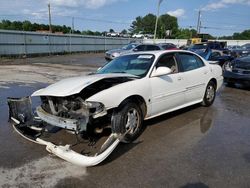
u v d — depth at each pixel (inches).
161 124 205.3
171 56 213.5
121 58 215.8
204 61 252.4
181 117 224.4
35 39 1058.1
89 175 130.3
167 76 198.5
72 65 691.4
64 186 120.8
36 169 135.5
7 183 122.6
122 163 142.6
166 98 197.5
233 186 121.5
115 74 180.9
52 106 156.6
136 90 169.9
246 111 249.0
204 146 165.5
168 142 171.0
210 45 624.7
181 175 130.7
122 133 159.0
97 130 161.6
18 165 139.6
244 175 131.0
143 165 140.5
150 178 128.0
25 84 389.1
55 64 716.7
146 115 183.5
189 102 230.4
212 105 270.4
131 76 180.9
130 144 167.2
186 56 230.1
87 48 1400.1
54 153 141.0
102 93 151.3
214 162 144.3
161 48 677.3
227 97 316.2
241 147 164.4
